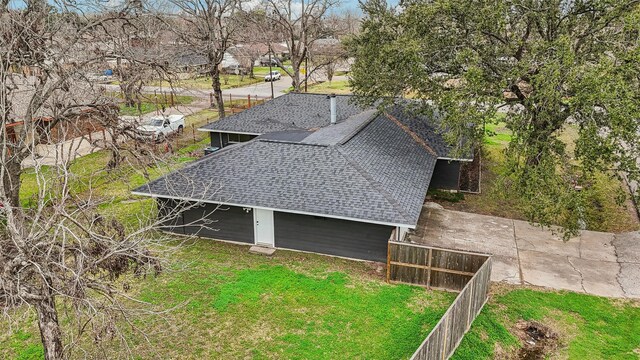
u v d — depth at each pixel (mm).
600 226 16797
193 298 12344
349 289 12828
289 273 13648
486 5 15234
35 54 11141
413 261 12867
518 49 16484
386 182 15070
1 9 10875
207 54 28812
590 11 15477
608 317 11547
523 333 11094
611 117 12297
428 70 17859
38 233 6730
